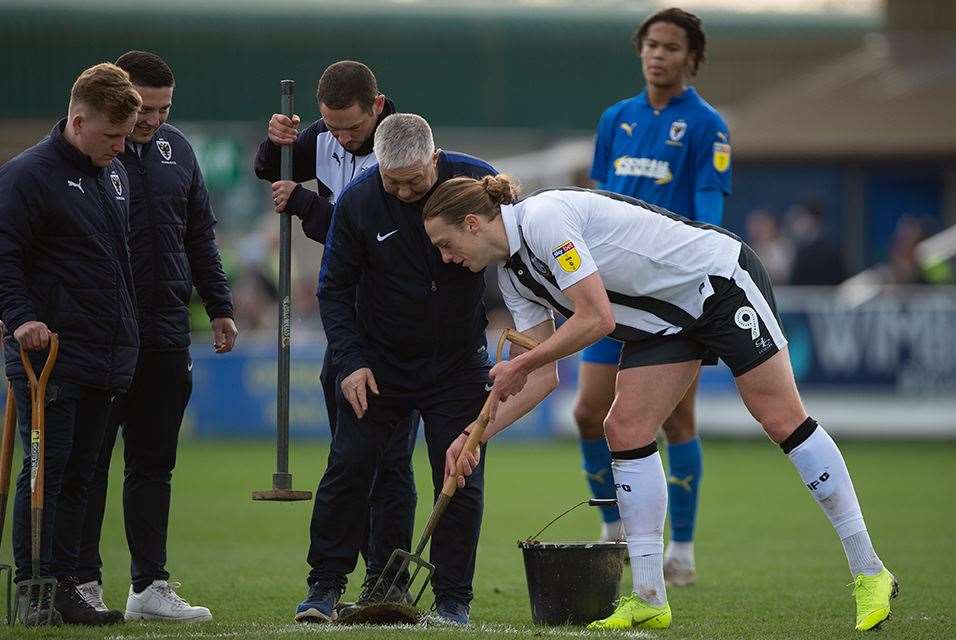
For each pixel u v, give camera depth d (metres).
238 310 41.06
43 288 12.97
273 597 15.94
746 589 16.64
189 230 15.05
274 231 43.00
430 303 13.23
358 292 13.65
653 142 17.84
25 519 12.92
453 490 12.90
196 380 37.78
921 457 33.50
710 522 23.42
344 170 14.84
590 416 17.31
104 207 13.23
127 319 13.35
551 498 26.38
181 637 11.97
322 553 13.49
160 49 52.09
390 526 14.52
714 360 13.46
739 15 57.66
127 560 19.38
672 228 12.85
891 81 51.28
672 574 17.05
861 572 13.19
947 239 41.00
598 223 12.60
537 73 53.66
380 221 13.15
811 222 40.53
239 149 48.16
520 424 38.00
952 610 14.75
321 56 52.75
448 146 53.56
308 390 37.56
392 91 53.16
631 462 13.10
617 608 13.25
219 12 52.66
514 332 12.96
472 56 53.56
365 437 13.49
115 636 12.12
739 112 53.12
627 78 54.00
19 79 51.56
